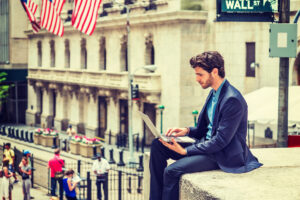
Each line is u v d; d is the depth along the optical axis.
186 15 29.88
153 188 4.06
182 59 30.47
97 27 39.19
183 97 30.75
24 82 55.16
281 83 8.09
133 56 35.41
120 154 27.84
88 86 40.62
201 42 30.77
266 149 5.02
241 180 3.56
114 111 37.66
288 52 7.46
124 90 35.41
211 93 4.09
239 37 28.00
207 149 3.76
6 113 55.62
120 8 36.31
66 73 44.53
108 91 37.56
